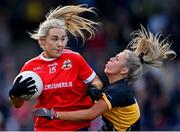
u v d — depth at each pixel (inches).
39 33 698.2
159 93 1301.7
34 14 1616.6
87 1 1531.7
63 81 695.1
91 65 1408.7
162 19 1519.4
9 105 1374.3
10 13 1646.2
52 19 703.7
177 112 1315.2
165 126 1278.3
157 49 741.9
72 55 704.4
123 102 707.4
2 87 1437.0
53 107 694.5
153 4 1562.5
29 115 1300.4
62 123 698.2
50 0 1603.1
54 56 696.4
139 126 738.8
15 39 1625.2
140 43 740.0
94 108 692.1
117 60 721.6
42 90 693.3
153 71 1354.6
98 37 1486.2
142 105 1274.6
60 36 693.9
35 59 703.1
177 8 1574.8
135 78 725.3
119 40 1478.8
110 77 721.6
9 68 1487.5
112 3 1547.7
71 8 719.1
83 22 723.4
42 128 702.5
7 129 1294.3
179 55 1465.3
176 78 1409.9
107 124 727.7
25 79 688.4
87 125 711.1
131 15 1530.5
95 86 696.4
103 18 1528.1
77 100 699.4
